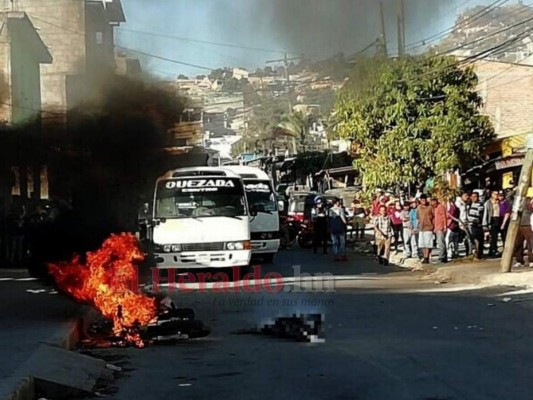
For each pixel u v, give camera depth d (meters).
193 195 19.30
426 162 29.80
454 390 8.08
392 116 29.81
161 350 10.85
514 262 21.45
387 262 24.20
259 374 9.15
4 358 9.28
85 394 8.32
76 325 11.82
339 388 8.34
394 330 12.01
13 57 27.81
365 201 32.94
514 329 11.98
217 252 18.84
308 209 32.81
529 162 19.25
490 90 40.62
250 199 23.66
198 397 8.14
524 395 7.84
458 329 12.04
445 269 20.95
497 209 23.08
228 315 13.78
